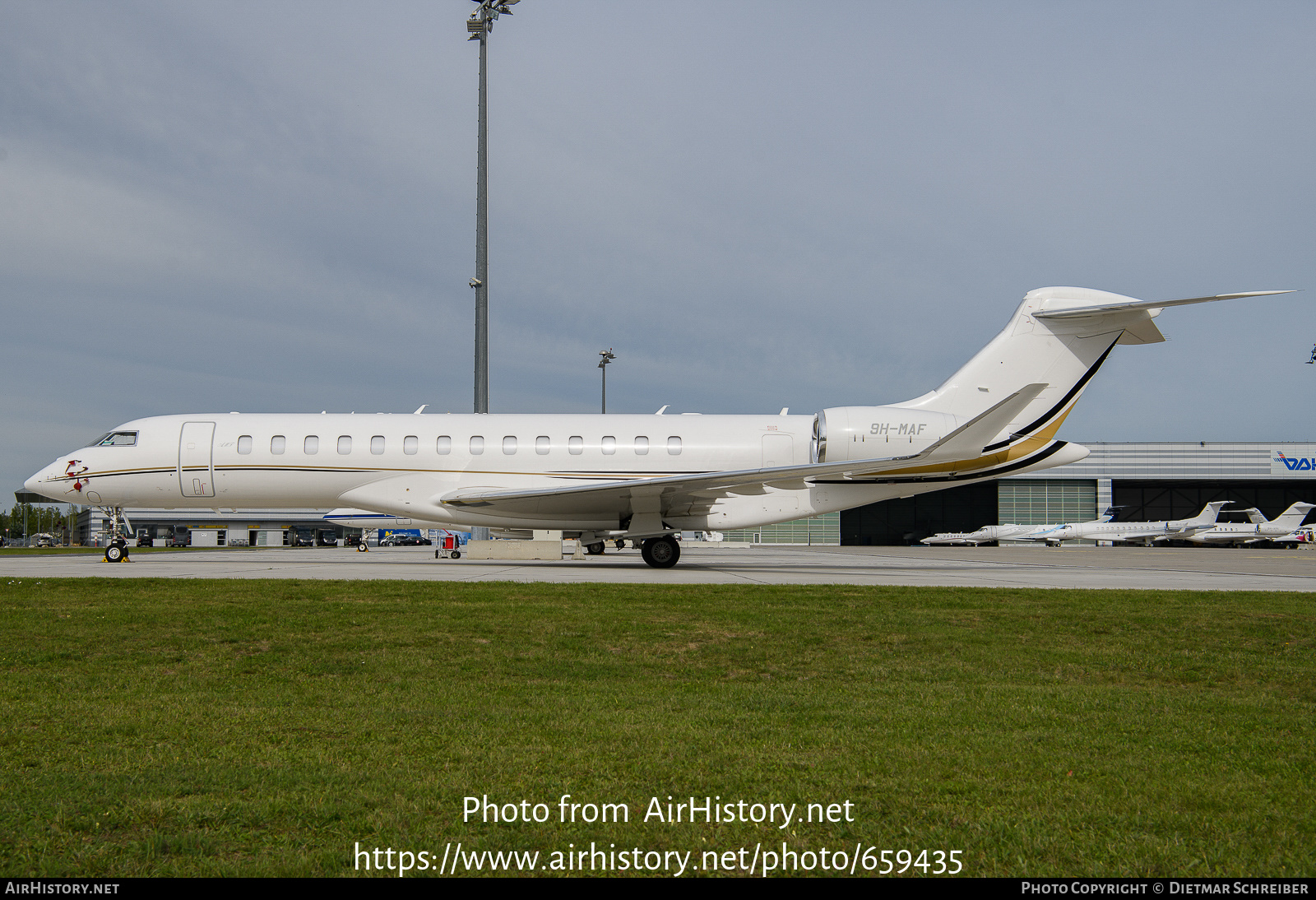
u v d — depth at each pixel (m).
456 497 20.61
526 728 5.89
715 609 11.19
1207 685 7.81
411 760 5.12
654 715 6.31
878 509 72.88
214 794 4.50
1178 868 3.67
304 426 21.48
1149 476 66.62
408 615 10.53
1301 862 3.73
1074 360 20.81
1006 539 65.12
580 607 11.23
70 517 128.38
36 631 9.46
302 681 7.52
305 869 3.64
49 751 5.29
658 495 19.84
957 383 21.00
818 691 7.27
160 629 9.55
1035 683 7.73
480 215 28.78
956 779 4.83
